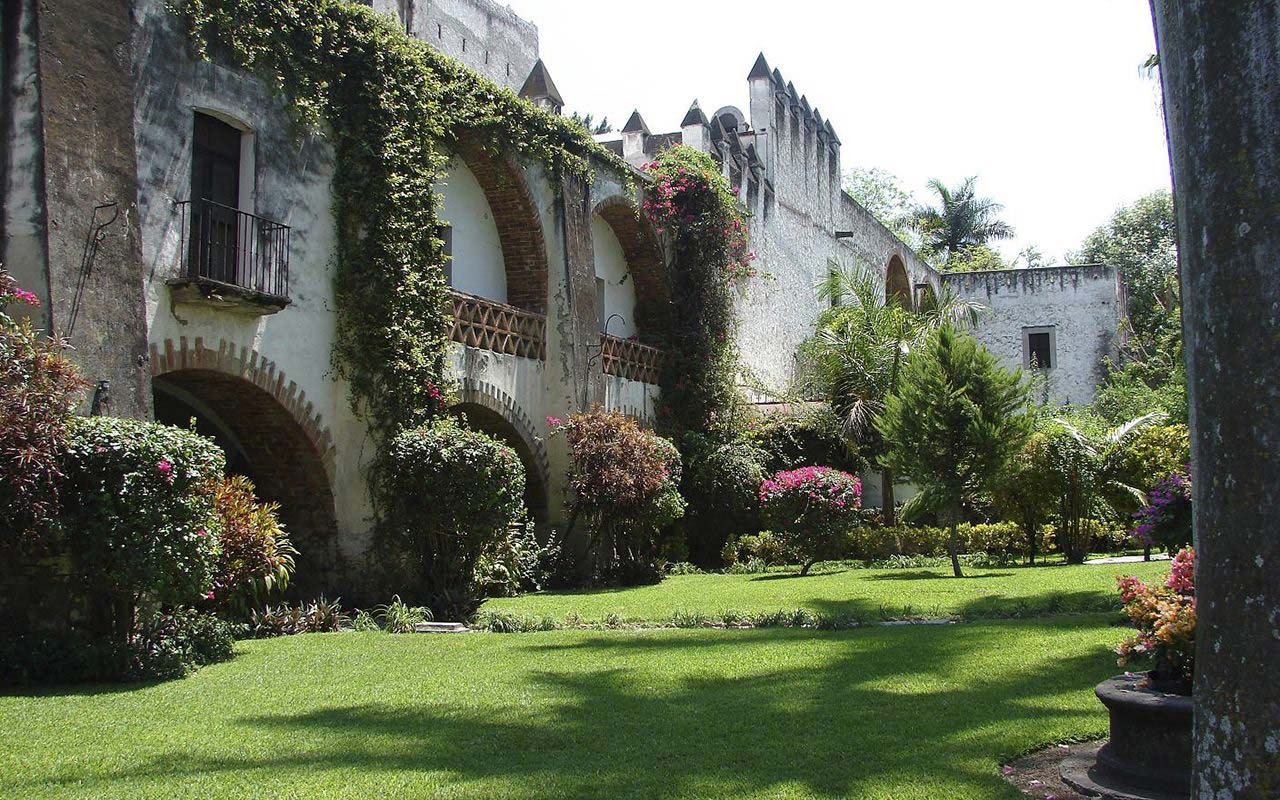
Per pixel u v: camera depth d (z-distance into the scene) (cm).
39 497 746
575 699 663
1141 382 3319
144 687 740
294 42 1241
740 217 2253
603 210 2027
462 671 775
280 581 1064
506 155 1655
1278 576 275
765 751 525
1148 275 4647
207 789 465
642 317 2169
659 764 503
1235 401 285
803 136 2898
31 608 816
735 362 2203
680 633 977
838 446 2261
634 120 2312
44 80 915
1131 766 469
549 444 1720
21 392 743
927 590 1298
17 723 611
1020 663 759
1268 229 279
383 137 1333
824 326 2509
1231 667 284
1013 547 2056
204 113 1134
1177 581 538
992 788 461
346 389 1291
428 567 1240
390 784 471
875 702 638
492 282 1739
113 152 974
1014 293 4062
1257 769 276
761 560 1950
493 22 2662
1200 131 295
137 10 1046
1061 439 1833
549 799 446
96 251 943
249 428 1238
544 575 1600
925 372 1568
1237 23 285
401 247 1335
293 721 609
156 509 778
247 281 1159
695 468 2042
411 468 1251
